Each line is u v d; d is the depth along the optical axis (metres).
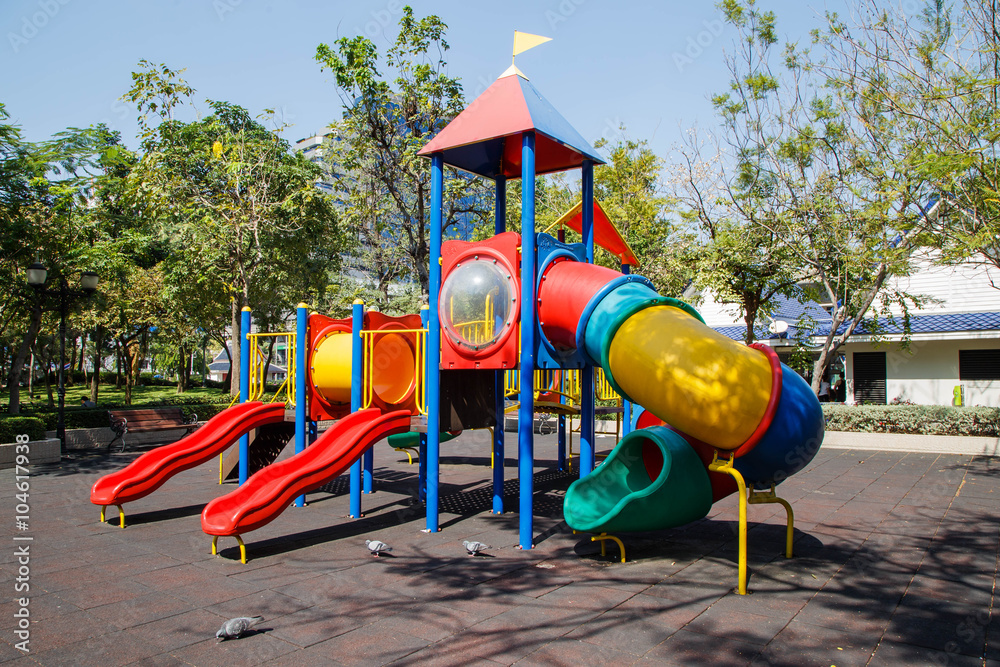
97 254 15.19
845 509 8.50
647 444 7.44
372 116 18.06
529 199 6.75
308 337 9.02
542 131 6.85
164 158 17.44
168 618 4.61
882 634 4.31
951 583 5.43
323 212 20.94
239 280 19.59
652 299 6.36
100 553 6.40
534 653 4.00
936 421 14.94
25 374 37.91
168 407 16.80
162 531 7.33
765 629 4.40
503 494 9.30
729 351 5.65
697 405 5.55
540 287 7.02
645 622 4.52
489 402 8.43
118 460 13.16
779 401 5.64
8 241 13.92
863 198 13.35
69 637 4.24
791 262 16.19
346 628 4.42
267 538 7.08
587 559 6.24
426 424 7.55
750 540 6.92
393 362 9.30
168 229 18.62
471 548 6.33
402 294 24.20
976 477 11.11
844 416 16.09
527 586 5.36
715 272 16.95
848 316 18.38
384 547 6.30
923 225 12.03
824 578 5.58
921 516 8.05
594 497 6.75
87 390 36.47
